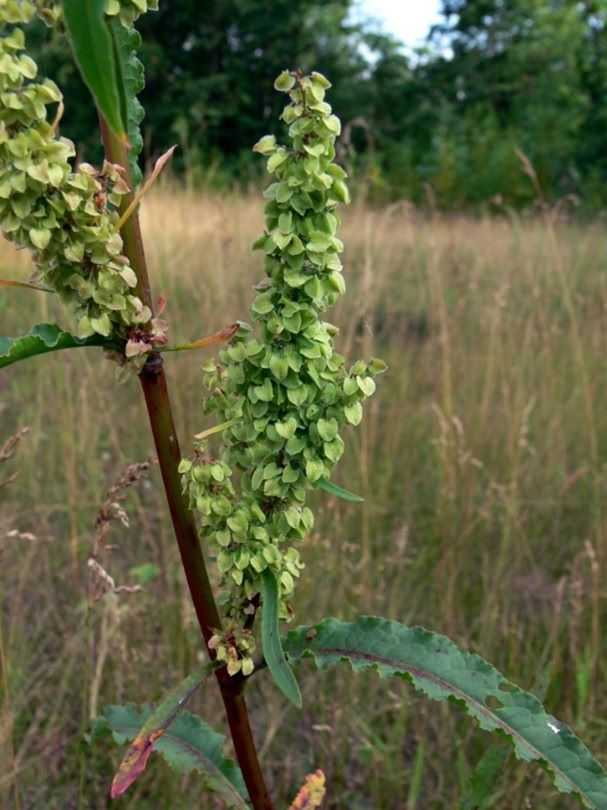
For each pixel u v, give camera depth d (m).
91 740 1.77
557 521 3.81
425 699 2.85
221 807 2.43
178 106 19.81
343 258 7.61
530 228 8.02
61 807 2.47
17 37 1.07
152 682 2.87
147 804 2.52
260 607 1.39
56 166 1.09
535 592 3.46
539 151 16.41
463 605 3.42
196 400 4.53
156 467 4.09
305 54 22.81
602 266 7.15
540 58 24.72
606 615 3.24
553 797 2.45
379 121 23.05
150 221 7.00
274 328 1.19
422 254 7.27
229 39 22.61
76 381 4.53
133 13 1.13
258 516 1.28
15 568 3.29
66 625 3.12
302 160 1.15
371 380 1.26
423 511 4.14
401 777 2.66
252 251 1.21
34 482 3.81
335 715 2.72
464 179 16.19
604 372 5.08
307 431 1.27
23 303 5.96
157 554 3.51
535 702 1.36
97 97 1.00
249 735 1.46
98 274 1.17
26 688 2.69
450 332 5.36
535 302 5.64
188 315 5.49
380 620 1.44
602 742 2.68
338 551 3.51
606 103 19.52
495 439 4.33
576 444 4.53
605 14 22.45
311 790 1.38
